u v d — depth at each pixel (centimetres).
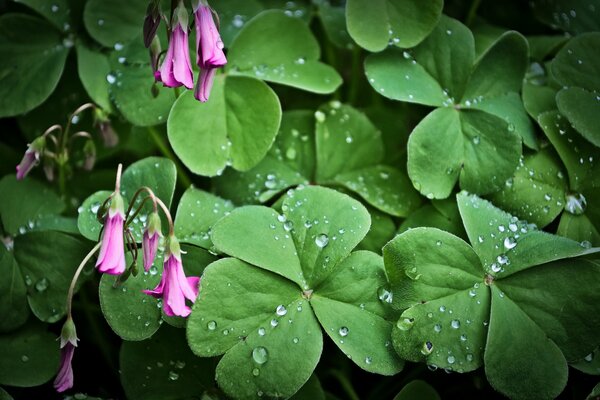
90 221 28
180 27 26
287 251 27
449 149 29
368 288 26
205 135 29
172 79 26
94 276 29
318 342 26
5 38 31
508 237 27
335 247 27
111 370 30
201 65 26
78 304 30
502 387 26
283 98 32
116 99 30
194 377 27
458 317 26
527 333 26
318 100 32
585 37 30
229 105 29
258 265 26
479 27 33
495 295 26
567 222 28
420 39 29
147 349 28
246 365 26
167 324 28
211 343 26
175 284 25
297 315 26
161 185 28
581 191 29
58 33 31
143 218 28
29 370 28
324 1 33
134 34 31
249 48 30
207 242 27
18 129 32
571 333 26
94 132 31
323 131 30
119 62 30
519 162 28
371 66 29
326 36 33
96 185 31
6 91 31
